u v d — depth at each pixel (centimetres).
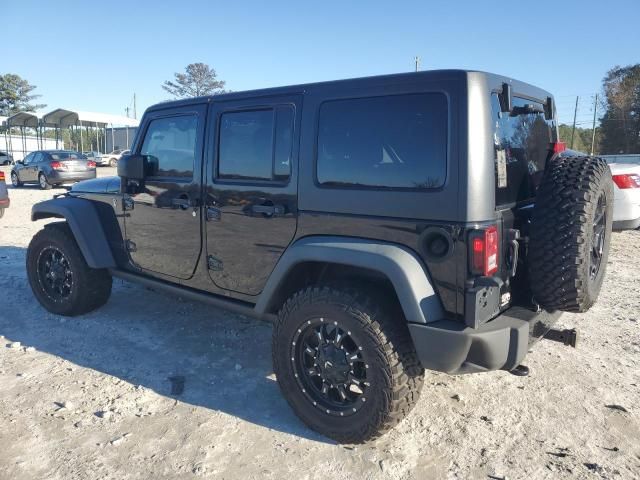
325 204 306
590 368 399
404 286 267
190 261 394
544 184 289
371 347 279
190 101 383
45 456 283
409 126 276
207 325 485
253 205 342
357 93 294
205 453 289
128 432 307
